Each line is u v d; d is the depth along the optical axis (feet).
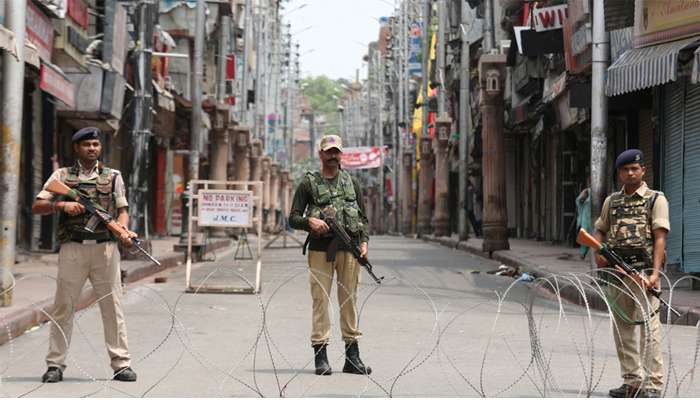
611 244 33.42
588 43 83.51
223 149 169.58
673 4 68.03
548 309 61.46
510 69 149.89
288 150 407.03
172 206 195.42
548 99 114.01
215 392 32.89
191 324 51.57
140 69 91.71
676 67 65.67
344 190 36.76
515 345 44.88
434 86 218.59
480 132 197.16
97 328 49.32
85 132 34.94
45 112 100.89
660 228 32.63
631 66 71.05
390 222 375.45
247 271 93.25
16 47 51.72
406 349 43.39
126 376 34.83
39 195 34.53
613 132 107.55
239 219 71.26
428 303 62.90
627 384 32.94
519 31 107.55
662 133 81.51
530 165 176.24
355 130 511.81
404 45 282.77
